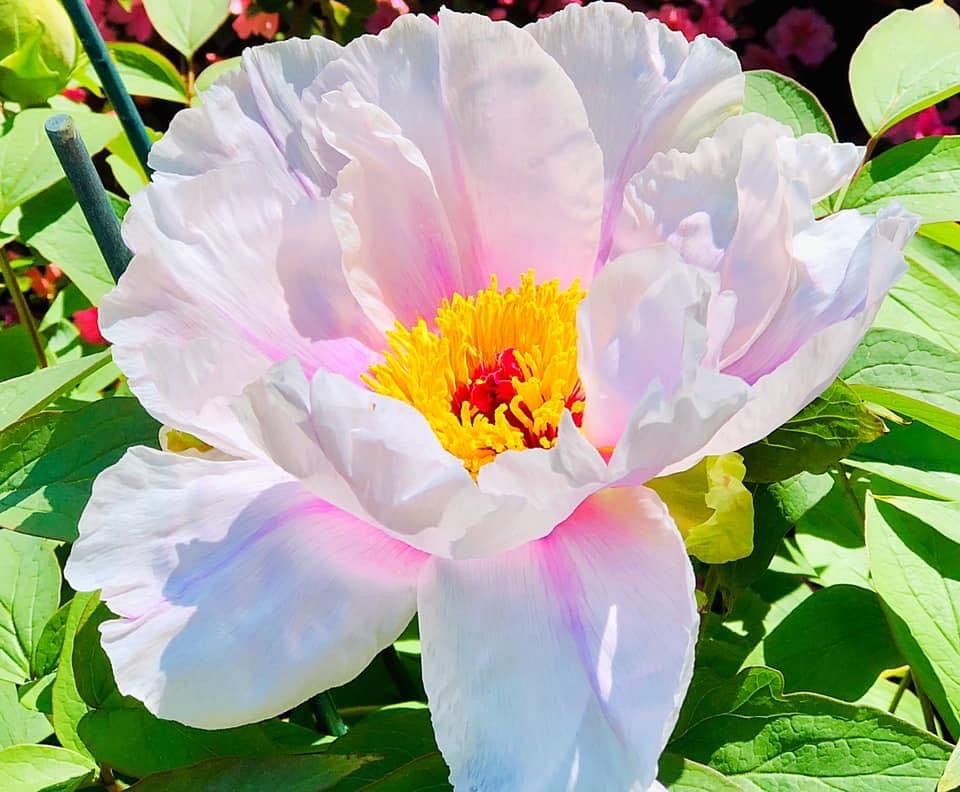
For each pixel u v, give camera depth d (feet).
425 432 0.77
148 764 0.95
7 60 1.44
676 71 1.03
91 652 0.97
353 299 1.03
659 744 0.73
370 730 0.95
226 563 0.85
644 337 0.87
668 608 0.78
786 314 0.91
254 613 0.82
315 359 1.00
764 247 0.91
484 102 1.01
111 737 0.96
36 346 1.54
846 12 3.31
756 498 1.12
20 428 1.02
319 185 1.03
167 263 0.93
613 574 0.82
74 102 1.87
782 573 1.46
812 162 0.96
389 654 1.19
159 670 0.80
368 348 1.04
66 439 1.03
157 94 1.63
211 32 1.61
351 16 2.63
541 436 1.01
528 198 1.04
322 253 1.02
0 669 1.08
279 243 0.99
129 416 1.04
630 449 0.77
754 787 0.90
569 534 0.86
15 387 1.10
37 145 1.34
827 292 0.90
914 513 1.03
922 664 1.01
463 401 1.03
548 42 1.03
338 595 0.83
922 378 1.07
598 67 1.03
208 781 0.86
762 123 0.90
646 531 0.83
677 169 0.96
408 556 0.86
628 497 0.85
